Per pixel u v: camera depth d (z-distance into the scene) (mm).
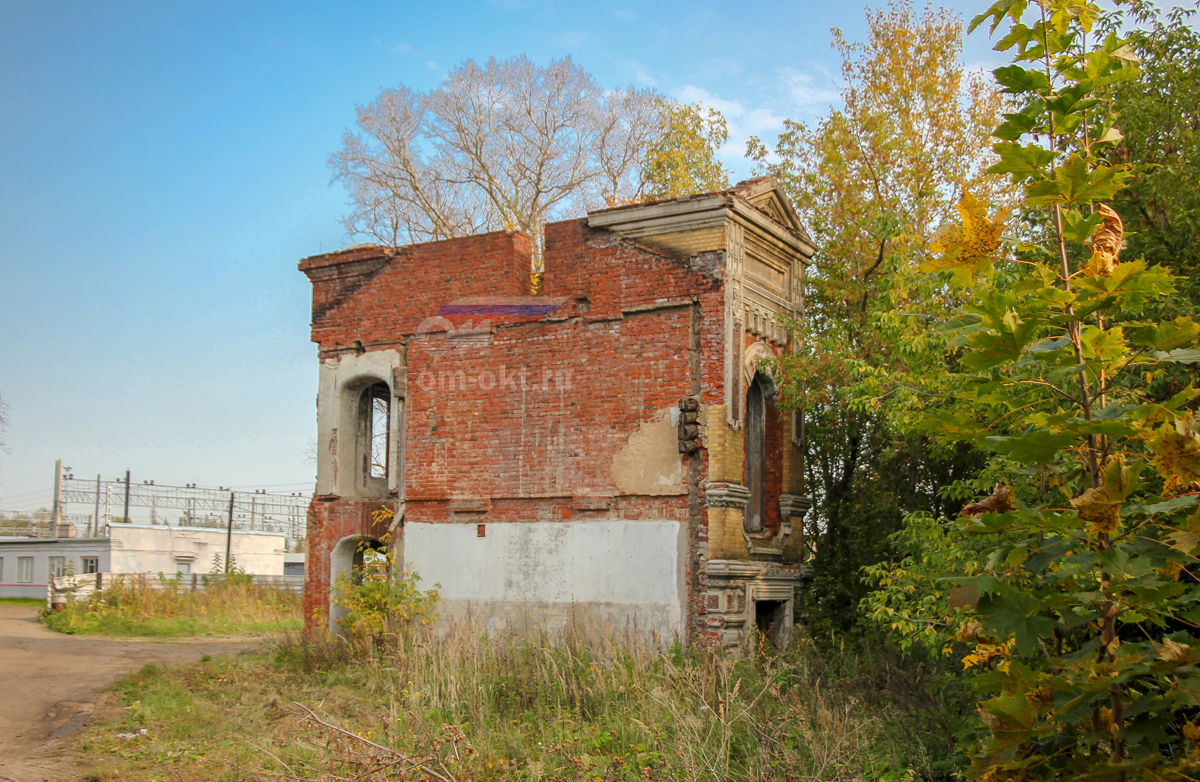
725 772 9062
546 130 34094
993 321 4648
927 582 11641
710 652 13336
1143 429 4246
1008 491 4816
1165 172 11398
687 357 15781
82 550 41906
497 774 9820
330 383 19562
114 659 20312
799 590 17531
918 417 12086
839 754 9352
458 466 17703
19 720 13555
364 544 18812
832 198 19734
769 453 17609
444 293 18359
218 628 28375
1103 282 4469
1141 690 4824
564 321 16953
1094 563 4375
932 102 20875
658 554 15523
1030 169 4789
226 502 52625
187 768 10875
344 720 12359
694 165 26359
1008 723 4320
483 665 14156
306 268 20016
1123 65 4840
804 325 18438
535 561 16656
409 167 34094
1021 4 4945
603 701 12477
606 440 16297
